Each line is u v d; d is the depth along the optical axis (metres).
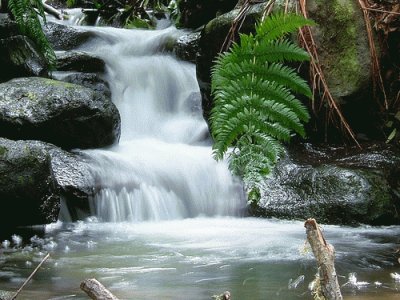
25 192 6.11
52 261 4.75
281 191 6.95
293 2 7.67
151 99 9.48
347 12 7.79
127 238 5.79
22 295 3.63
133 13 12.29
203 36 8.48
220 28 8.20
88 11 12.56
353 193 6.65
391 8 7.89
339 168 6.92
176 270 4.35
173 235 5.93
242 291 3.70
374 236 5.93
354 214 6.55
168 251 5.11
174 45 10.04
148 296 3.58
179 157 7.54
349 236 5.91
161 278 4.09
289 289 3.75
